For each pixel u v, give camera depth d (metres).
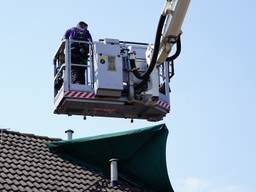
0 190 26.06
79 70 29.27
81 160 30.73
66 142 30.34
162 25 27.38
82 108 29.41
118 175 30.59
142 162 30.53
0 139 30.41
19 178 27.47
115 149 30.34
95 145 30.17
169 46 28.08
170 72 30.17
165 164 30.27
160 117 30.64
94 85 28.98
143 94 29.41
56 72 30.34
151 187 30.78
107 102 29.19
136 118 30.53
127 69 29.52
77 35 29.27
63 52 29.95
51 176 28.50
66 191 27.64
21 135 31.39
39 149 30.53
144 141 30.02
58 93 29.58
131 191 29.45
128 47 29.81
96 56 29.08
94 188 28.44
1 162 28.36
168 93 30.16
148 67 28.72
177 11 26.98
